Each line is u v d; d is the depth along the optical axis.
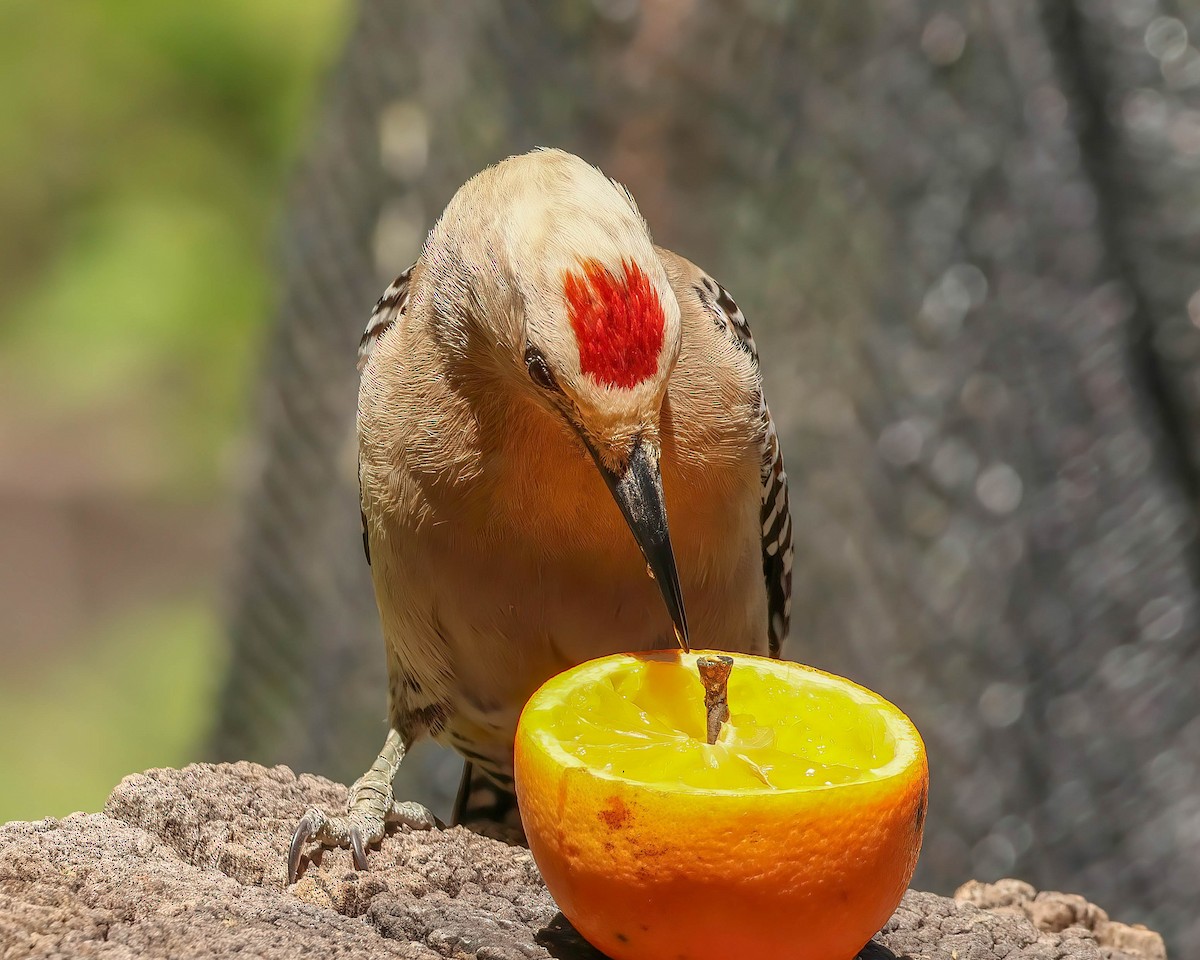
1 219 26.34
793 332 13.09
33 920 5.03
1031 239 12.77
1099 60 12.59
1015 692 12.63
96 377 25.97
